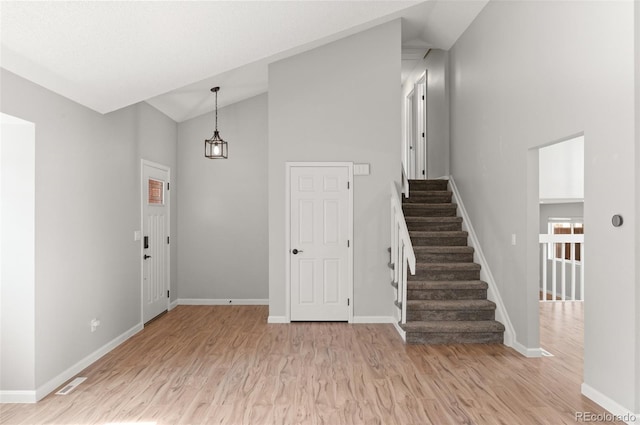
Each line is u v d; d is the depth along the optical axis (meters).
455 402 3.24
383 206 5.68
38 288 3.36
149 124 5.66
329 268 5.68
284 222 5.66
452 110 6.76
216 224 6.81
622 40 2.91
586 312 3.31
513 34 4.54
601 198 3.13
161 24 3.15
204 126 6.79
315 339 4.91
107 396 3.38
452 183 6.63
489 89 5.20
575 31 3.44
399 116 5.70
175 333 5.20
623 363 2.93
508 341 4.59
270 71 5.66
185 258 6.82
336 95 5.70
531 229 4.25
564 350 4.42
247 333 5.18
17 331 3.29
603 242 3.11
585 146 3.30
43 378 3.41
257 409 3.14
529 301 4.25
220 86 5.79
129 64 3.56
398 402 3.25
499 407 3.15
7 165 3.30
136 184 5.28
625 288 2.90
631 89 2.83
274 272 5.67
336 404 3.22
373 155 5.69
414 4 4.87
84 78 3.51
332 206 5.68
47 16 2.64
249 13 3.57
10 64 2.97
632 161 2.83
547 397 3.31
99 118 4.35
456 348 4.53
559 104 3.67
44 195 3.44
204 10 3.21
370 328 5.38
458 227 6.07
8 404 3.25
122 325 4.88
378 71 5.70
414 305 4.87
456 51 6.54
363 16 4.73
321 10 4.18
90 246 4.16
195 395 3.39
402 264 5.02
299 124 5.68
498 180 4.93
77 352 3.91
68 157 3.78
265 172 6.80
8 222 3.30
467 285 5.09
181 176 6.79
